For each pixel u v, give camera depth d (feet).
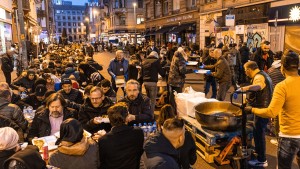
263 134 16.35
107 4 248.32
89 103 17.07
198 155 18.74
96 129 15.99
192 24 94.02
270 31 56.59
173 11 113.39
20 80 27.58
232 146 16.16
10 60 43.98
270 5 56.54
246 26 64.13
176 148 9.84
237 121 15.66
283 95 11.39
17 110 16.24
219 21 75.31
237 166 15.72
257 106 15.74
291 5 50.90
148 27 148.05
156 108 30.55
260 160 16.69
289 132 11.57
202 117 16.39
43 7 198.08
